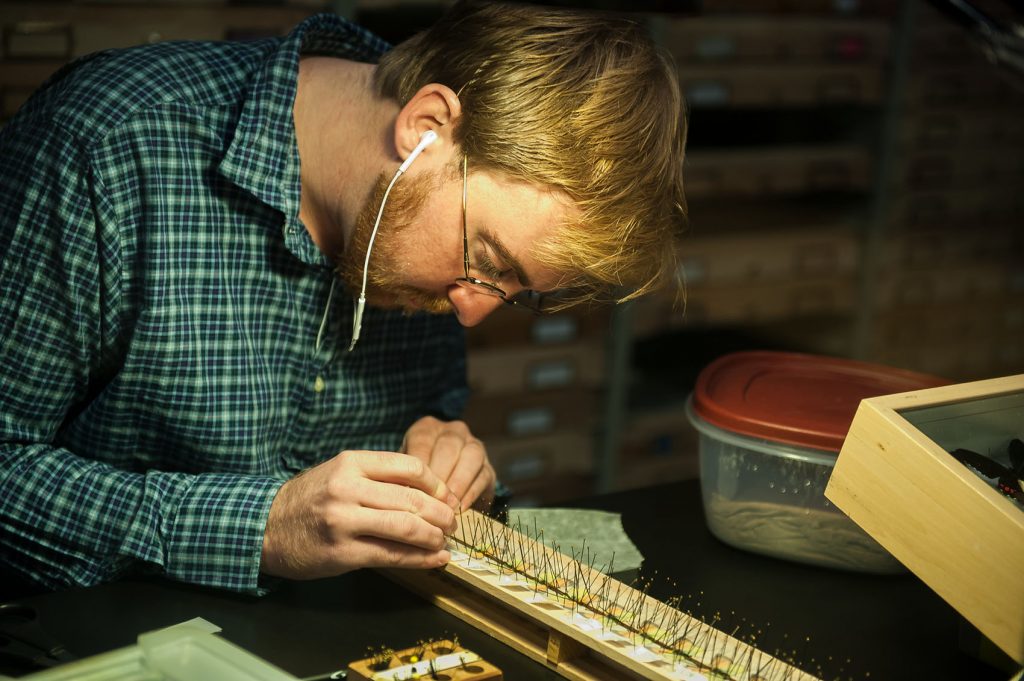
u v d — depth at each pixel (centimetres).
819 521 121
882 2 301
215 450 131
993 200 338
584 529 130
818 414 124
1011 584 90
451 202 109
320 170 128
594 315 275
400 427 153
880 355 335
